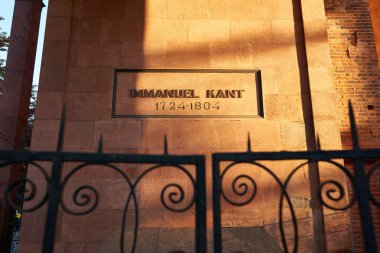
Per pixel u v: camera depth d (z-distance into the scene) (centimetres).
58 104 572
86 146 557
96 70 597
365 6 761
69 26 614
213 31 624
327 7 764
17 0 703
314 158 205
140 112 575
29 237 505
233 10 638
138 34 618
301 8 631
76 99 580
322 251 507
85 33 618
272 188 539
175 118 573
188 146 561
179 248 476
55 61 593
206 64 604
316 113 569
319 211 526
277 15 637
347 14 757
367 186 197
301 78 600
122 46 611
